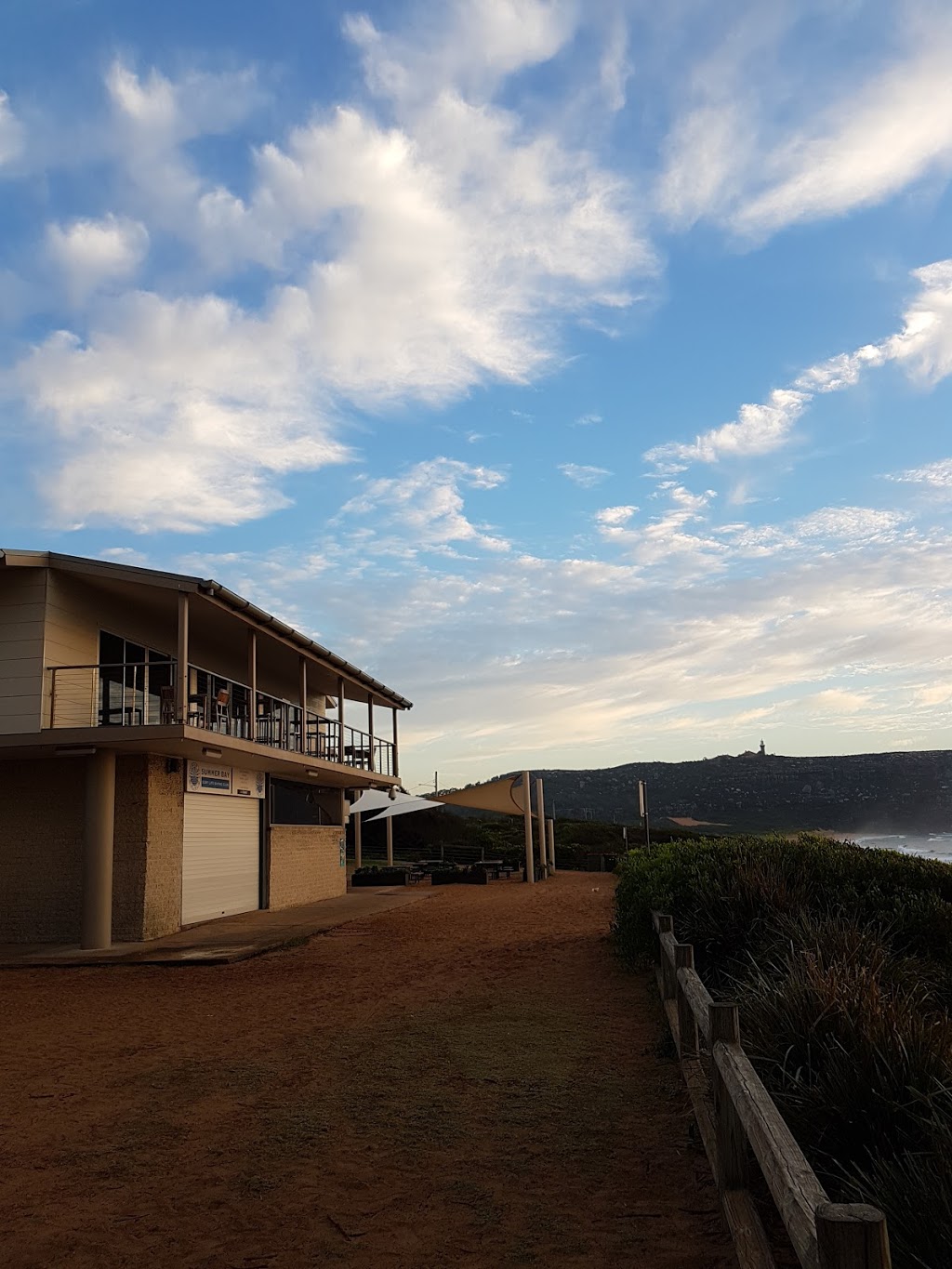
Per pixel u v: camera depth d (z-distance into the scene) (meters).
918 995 5.56
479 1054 6.32
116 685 14.98
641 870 9.88
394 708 26.92
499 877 27.53
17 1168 4.52
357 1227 3.73
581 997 8.16
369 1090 5.61
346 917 16.64
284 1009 8.31
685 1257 3.38
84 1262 3.51
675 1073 5.71
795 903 7.45
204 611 15.55
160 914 14.29
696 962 7.41
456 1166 4.35
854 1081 3.82
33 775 14.23
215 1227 3.78
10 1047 7.23
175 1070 6.29
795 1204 2.34
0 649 13.25
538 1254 3.46
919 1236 2.83
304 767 17.78
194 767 15.74
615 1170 4.25
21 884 13.95
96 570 13.30
